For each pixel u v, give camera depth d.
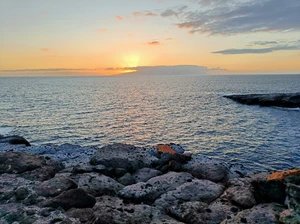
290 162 27.69
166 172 15.96
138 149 18.84
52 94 116.31
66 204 9.46
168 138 38.50
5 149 22.91
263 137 38.28
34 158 14.83
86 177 13.01
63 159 19.08
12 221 8.21
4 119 51.66
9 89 151.88
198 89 156.25
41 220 8.09
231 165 19.22
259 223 8.49
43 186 10.94
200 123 49.44
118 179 14.23
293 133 40.81
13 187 11.09
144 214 9.43
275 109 68.50
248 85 194.62
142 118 55.34
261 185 10.54
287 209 9.00
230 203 10.56
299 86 175.00
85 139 37.75
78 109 67.94
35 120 50.88
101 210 9.19
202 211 9.59
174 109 70.12
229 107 73.31
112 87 190.25
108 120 52.31
